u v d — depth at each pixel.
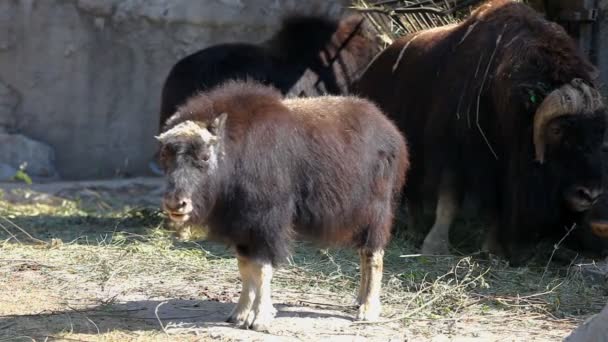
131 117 26.84
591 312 12.73
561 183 14.77
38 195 22.45
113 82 26.67
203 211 10.55
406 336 11.26
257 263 11.11
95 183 23.88
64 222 19.34
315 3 26.34
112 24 26.50
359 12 20.62
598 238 15.46
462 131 15.94
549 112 14.45
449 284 13.77
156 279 14.11
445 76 16.52
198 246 16.39
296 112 11.62
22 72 25.92
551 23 15.92
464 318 12.20
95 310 12.31
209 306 12.57
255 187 10.84
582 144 14.51
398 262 15.21
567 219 15.33
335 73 19.94
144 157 26.97
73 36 26.22
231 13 27.39
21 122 26.06
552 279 14.48
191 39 27.16
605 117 14.63
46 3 25.91
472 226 17.95
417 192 17.20
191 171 10.28
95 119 26.58
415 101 17.34
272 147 11.00
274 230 11.03
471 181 16.00
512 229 15.53
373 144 11.88
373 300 11.96
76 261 15.23
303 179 11.32
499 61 15.57
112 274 14.16
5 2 25.61
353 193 11.59
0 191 22.20
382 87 18.55
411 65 17.73
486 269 14.83
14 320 11.73
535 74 15.05
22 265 14.88
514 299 13.09
